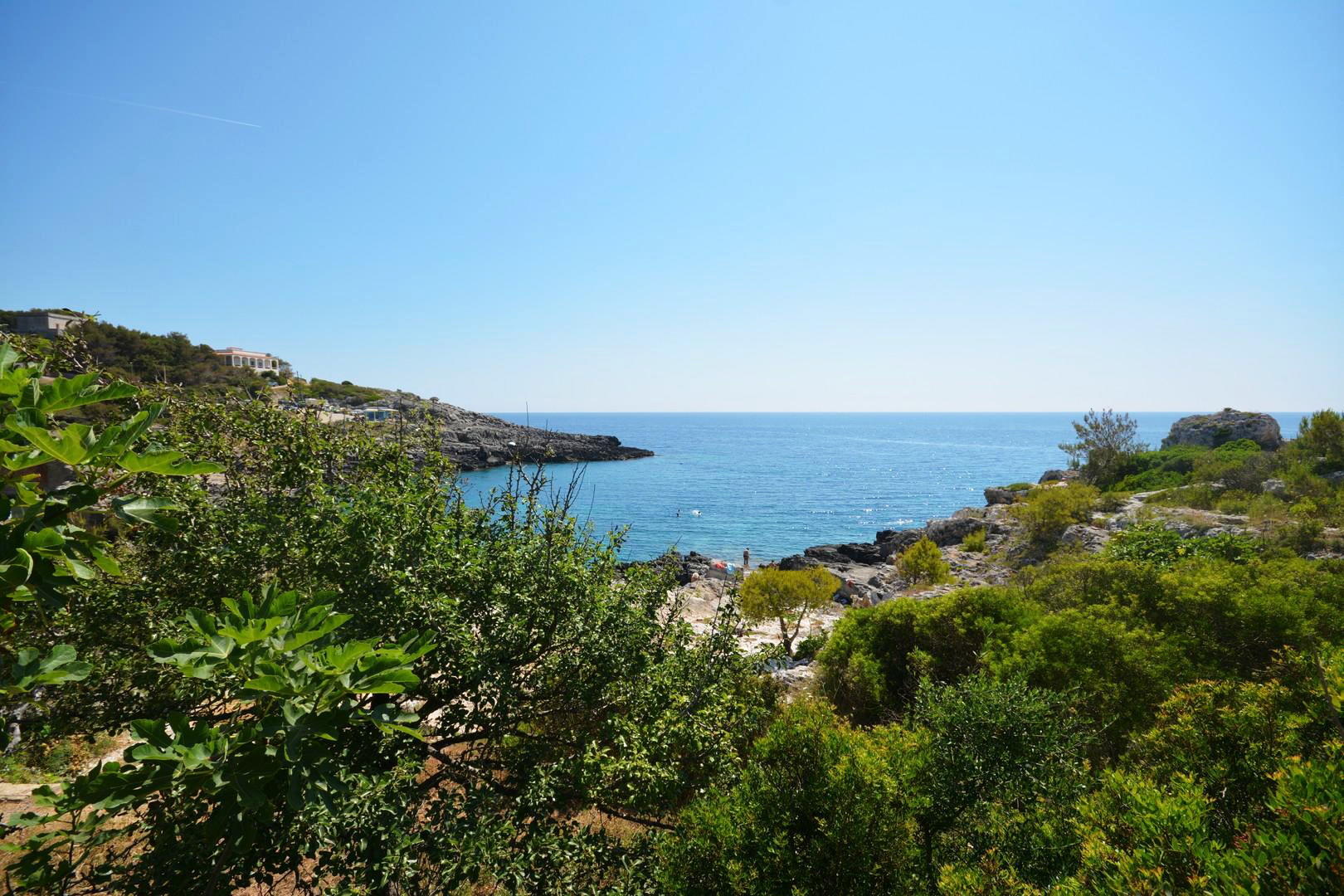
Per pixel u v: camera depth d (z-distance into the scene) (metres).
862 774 4.38
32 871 2.74
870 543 54.81
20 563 2.17
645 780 5.10
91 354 4.61
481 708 5.29
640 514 70.81
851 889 4.06
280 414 5.87
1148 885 2.72
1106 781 3.77
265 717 2.33
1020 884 3.56
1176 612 9.34
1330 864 2.41
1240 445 38.28
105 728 4.81
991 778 4.84
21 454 2.24
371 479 6.07
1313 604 8.57
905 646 11.53
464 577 5.59
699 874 4.35
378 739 4.59
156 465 2.37
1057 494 30.59
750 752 5.06
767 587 21.47
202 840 3.44
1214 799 3.77
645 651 6.13
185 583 5.07
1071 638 8.28
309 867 5.79
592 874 4.89
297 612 2.46
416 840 4.04
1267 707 4.14
